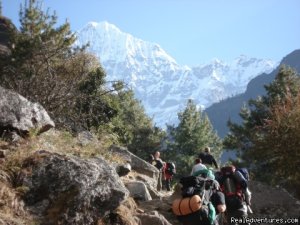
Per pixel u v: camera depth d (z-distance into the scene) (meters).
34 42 15.76
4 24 26.28
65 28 18.67
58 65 14.11
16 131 7.00
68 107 11.33
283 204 11.75
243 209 8.06
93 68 17.94
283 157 18.12
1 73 11.48
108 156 10.30
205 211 5.78
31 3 18.77
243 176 8.41
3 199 5.27
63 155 6.20
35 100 10.45
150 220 7.54
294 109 18.33
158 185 15.75
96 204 5.82
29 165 5.85
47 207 5.50
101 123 15.47
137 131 46.84
